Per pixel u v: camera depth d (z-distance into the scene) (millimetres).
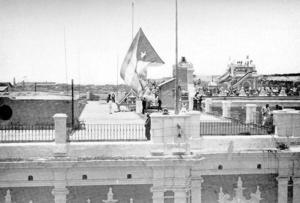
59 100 20625
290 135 17344
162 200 15914
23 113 20422
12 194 15531
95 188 15828
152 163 15477
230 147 16734
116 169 15742
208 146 16875
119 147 15977
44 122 20531
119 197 15953
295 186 17062
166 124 16109
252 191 17016
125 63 23422
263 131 19047
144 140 16594
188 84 32844
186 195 16094
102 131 19188
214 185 16828
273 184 17094
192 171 16547
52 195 15695
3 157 15516
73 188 15727
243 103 29125
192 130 16797
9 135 17953
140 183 15961
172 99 32375
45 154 15695
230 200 16922
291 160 16938
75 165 15312
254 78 39406
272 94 34031
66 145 15758
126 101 39625
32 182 15500
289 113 17250
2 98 20188
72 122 19562
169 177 15867
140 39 22891
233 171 16797
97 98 44500
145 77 23547
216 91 42062
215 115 28000
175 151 15656
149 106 30203
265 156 16703
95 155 15906
